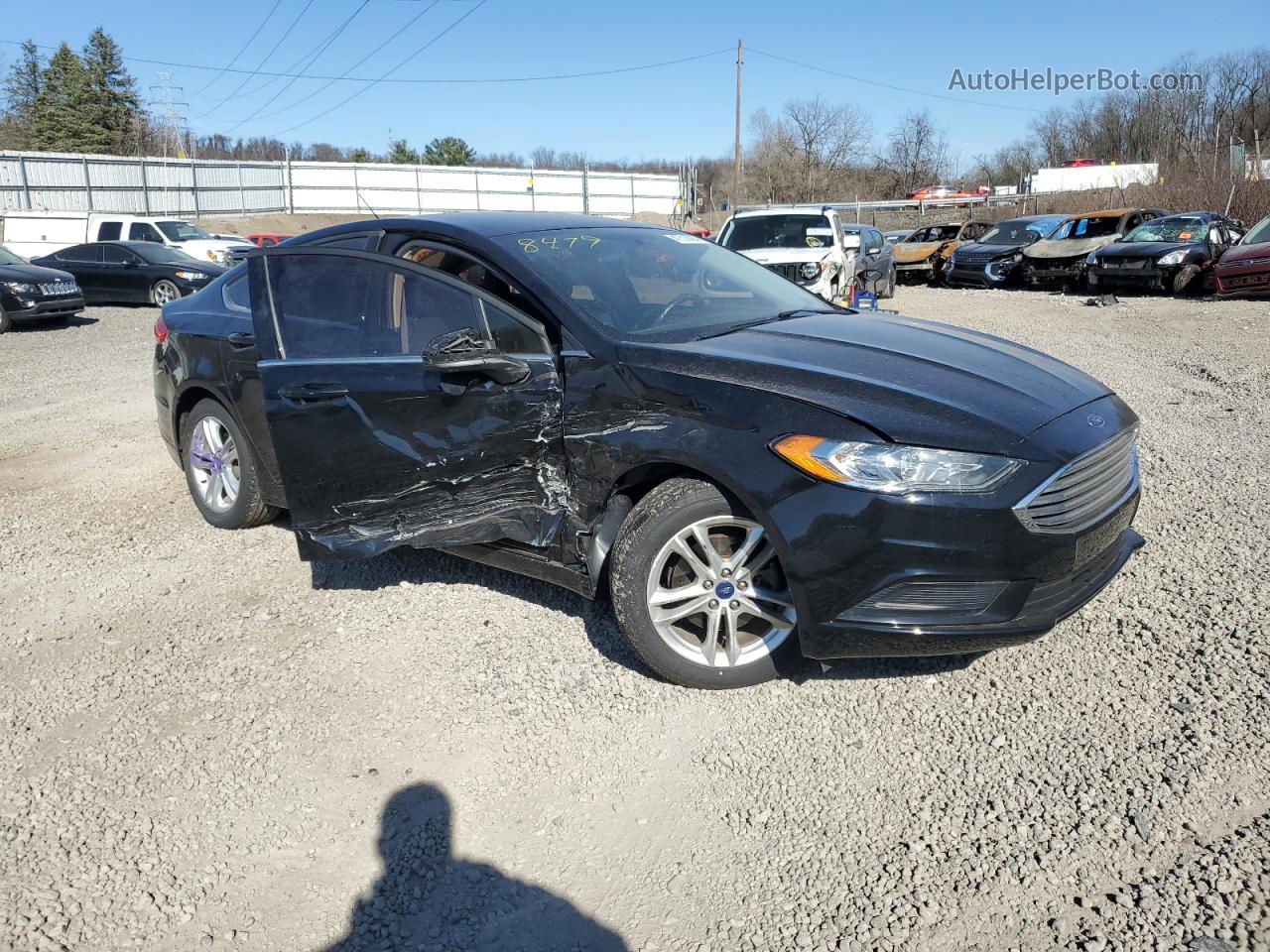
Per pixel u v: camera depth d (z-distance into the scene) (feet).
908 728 10.14
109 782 9.75
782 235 42.24
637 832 8.82
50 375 35.55
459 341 10.85
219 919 7.94
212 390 15.71
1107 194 104.32
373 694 11.24
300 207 163.53
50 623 13.44
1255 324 40.78
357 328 12.46
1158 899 7.59
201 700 11.25
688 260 14.21
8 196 118.62
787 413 9.83
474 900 8.09
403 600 13.70
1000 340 13.01
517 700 10.96
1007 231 72.59
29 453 22.95
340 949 7.63
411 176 165.68
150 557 15.71
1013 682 10.89
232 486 16.56
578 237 13.46
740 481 9.86
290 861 8.61
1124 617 12.22
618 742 10.14
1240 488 17.04
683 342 11.30
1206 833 8.27
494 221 13.46
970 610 9.62
